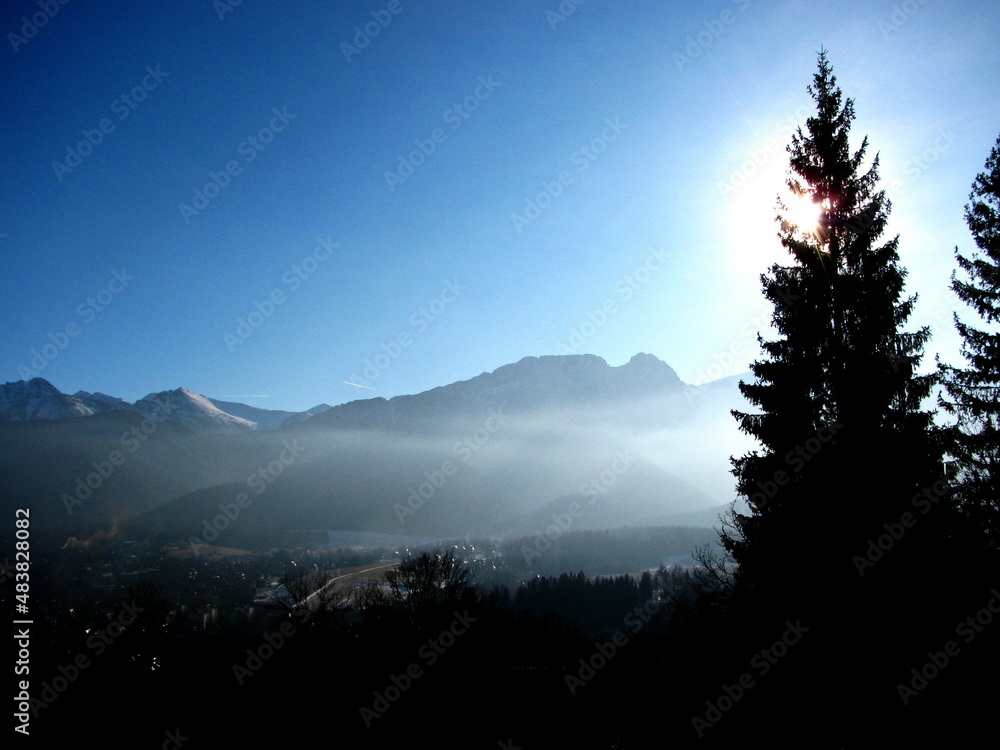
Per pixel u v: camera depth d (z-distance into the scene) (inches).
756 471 733.9
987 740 544.7
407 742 823.1
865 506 635.5
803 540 665.0
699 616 789.2
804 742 615.8
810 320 716.7
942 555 608.4
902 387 663.1
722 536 753.6
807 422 705.6
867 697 594.2
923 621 594.2
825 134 743.7
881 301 688.4
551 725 829.8
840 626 622.8
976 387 766.5
